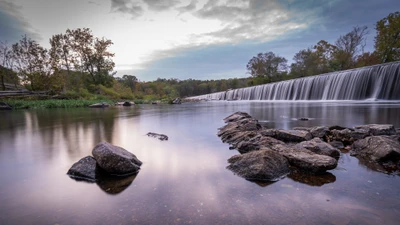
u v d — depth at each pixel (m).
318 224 1.56
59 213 1.75
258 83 71.25
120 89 45.31
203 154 3.56
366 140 3.60
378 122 6.96
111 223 1.59
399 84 18.14
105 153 2.68
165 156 3.45
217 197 2.00
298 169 2.78
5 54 28.61
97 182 2.40
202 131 5.96
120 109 18.42
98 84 41.16
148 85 95.75
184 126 7.01
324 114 9.94
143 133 5.77
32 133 5.93
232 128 5.26
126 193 2.11
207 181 2.40
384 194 2.05
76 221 1.62
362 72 21.17
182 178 2.50
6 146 4.28
